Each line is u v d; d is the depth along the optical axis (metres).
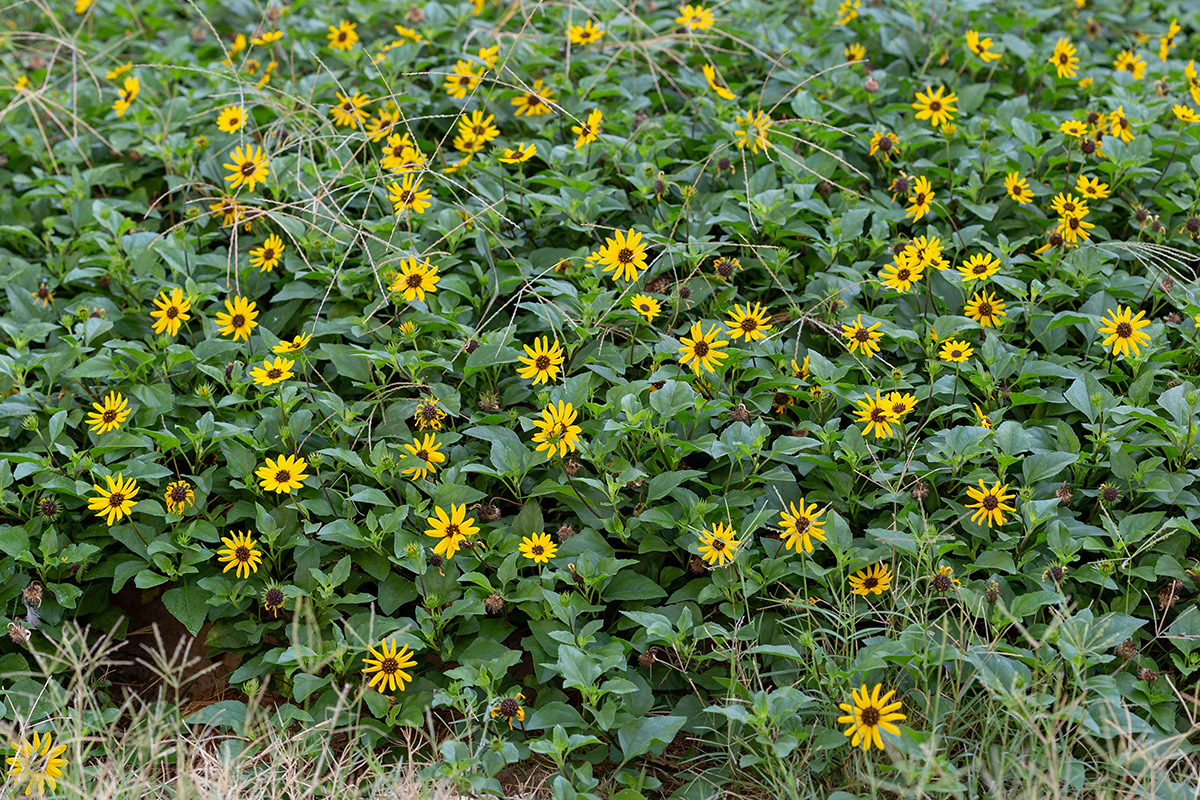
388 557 2.78
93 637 2.85
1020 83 3.52
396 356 2.89
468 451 2.90
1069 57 3.35
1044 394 2.88
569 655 2.67
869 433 2.86
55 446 2.88
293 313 3.06
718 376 2.90
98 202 3.16
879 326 2.93
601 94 3.37
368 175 3.21
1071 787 2.62
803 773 2.65
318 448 2.89
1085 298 3.05
